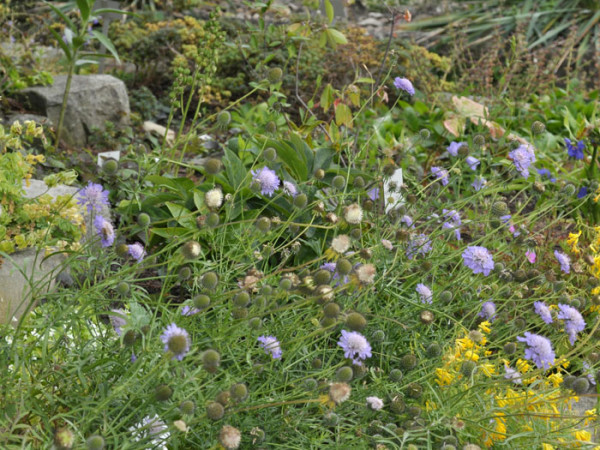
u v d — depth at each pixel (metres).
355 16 10.12
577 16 9.60
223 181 3.46
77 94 5.33
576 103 6.86
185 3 8.53
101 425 2.02
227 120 2.83
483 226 3.65
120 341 2.15
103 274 2.37
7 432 1.91
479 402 2.34
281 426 2.21
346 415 2.38
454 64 7.95
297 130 4.26
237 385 1.95
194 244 2.08
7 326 2.23
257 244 2.98
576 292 3.40
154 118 6.13
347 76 6.64
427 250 3.13
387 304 2.71
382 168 3.23
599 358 2.56
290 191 2.84
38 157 3.25
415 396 2.38
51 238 3.12
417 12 10.49
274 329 2.52
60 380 2.15
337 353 2.70
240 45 4.65
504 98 6.35
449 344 2.70
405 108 6.11
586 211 4.51
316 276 2.18
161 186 3.61
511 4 10.27
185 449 2.19
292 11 8.31
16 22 7.09
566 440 2.42
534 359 2.29
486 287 2.97
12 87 5.32
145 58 6.72
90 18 4.92
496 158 4.61
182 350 1.81
